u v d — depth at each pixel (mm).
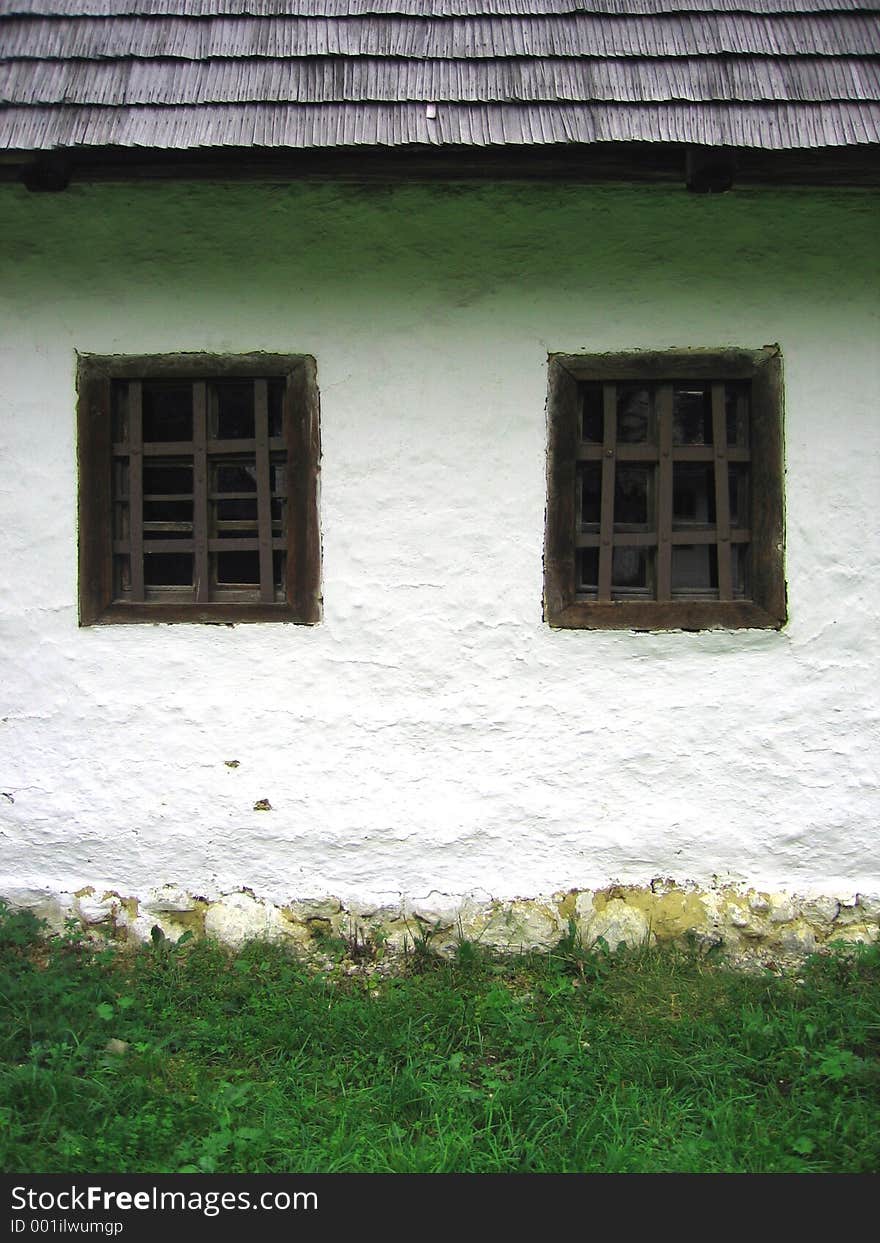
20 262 3996
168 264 3967
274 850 4004
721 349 3943
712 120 3535
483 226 3928
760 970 3836
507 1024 3457
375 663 3979
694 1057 3283
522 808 3980
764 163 3617
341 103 3584
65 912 4008
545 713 3971
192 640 3998
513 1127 3008
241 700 3990
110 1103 3031
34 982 3604
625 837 3973
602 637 3959
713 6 3812
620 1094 3117
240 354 3973
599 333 3947
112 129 3535
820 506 3949
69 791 4035
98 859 4039
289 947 3939
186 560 4148
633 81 3625
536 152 3549
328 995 3668
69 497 4012
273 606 3990
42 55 3748
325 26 3797
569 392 3959
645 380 3957
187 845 4016
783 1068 3242
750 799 3971
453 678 3973
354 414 3963
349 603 3973
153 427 4129
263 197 3932
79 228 3973
